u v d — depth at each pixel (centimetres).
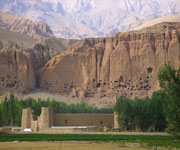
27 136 16725
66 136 16688
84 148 13012
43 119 19288
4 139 15538
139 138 16100
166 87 15550
